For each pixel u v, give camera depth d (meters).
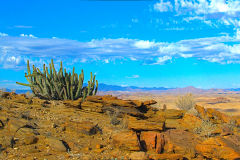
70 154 8.30
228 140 9.11
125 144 8.75
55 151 8.55
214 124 12.97
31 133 9.63
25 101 15.34
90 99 15.14
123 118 13.42
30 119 11.68
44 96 18.94
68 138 9.77
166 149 9.12
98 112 14.37
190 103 18.61
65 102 15.31
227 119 13.52
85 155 8.27
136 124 10.40
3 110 12.34
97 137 10.25
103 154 8.48
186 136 10.40
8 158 7.68
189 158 8.71
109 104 14.62
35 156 7.94
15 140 8.98
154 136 9.27
